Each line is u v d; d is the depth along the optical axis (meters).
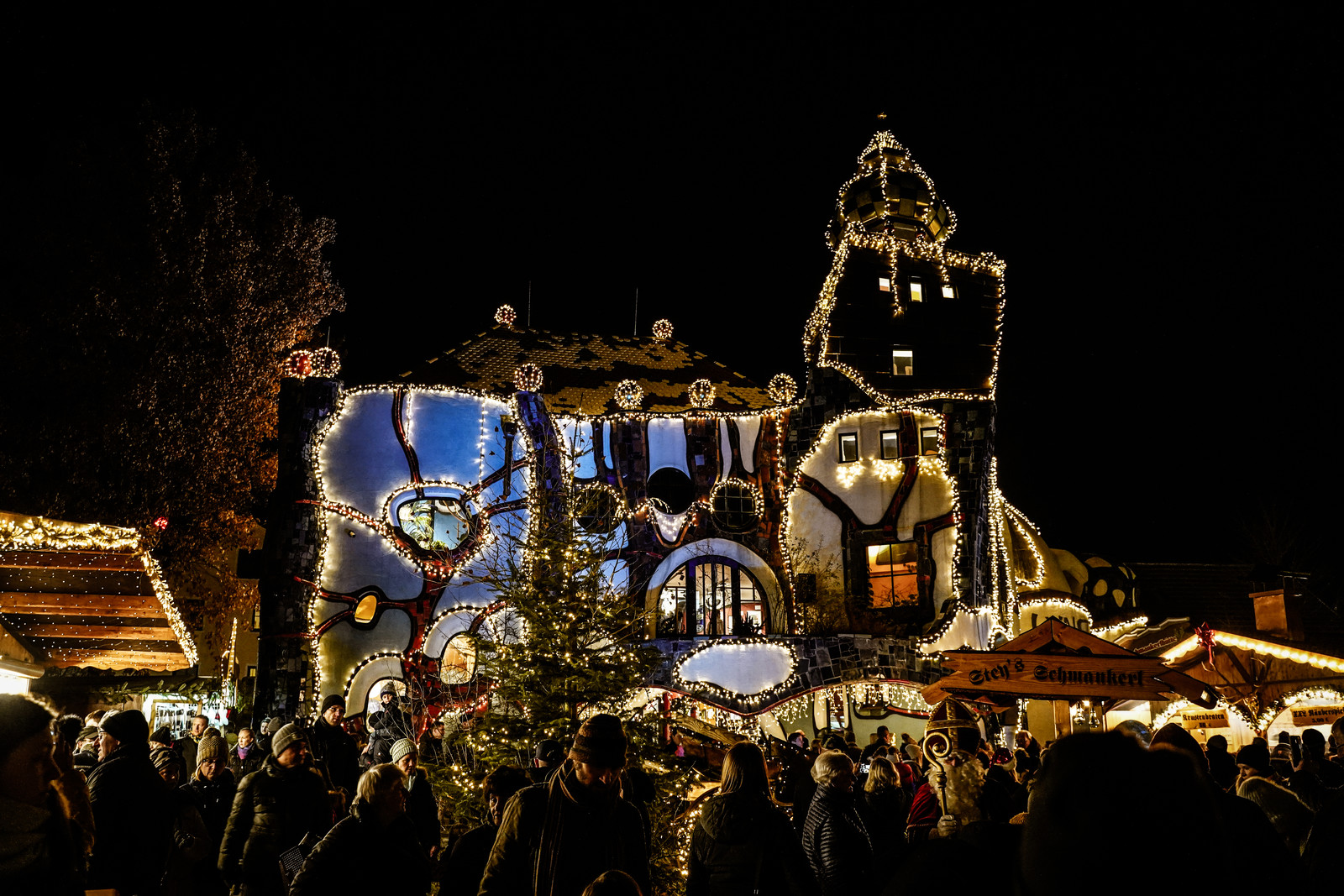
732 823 6.83
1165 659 23.61
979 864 3.32
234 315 30.94
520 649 13.16
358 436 26.48
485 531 26.03
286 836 8.43
